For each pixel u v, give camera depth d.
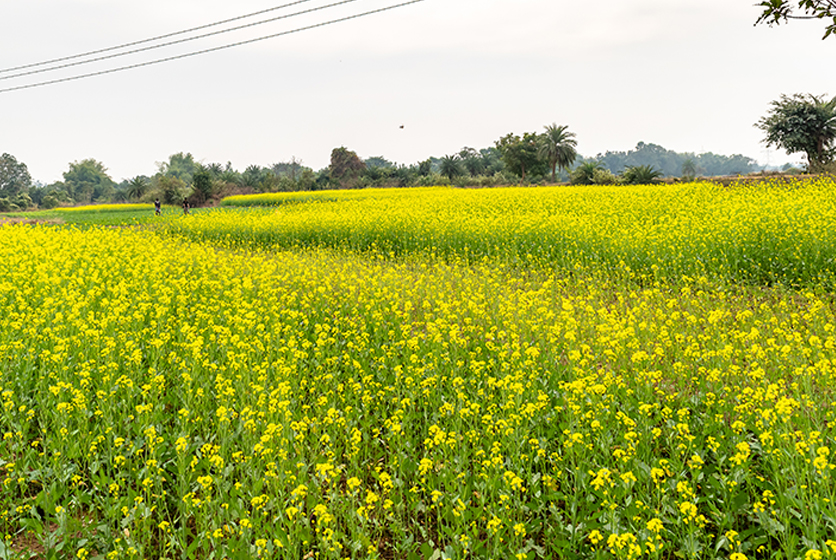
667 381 6.79
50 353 7.29
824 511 4.00
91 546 4.39
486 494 4.89
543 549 4.18
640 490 4.50
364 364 7.51
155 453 5.32
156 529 4.74
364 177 103.31
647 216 19.30
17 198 103.38
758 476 4.65
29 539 4.65
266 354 8.05
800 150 41.28
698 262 12.38
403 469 5.17
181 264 15.46
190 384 6.65
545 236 15.98
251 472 4.99
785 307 9.38
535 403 5.94
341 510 4.64
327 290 12.00
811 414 5.50
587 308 8.93
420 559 4.21
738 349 7.42
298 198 56.66
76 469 5.23
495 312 9.72
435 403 6.40
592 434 5.38
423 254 17.41
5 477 5.42
